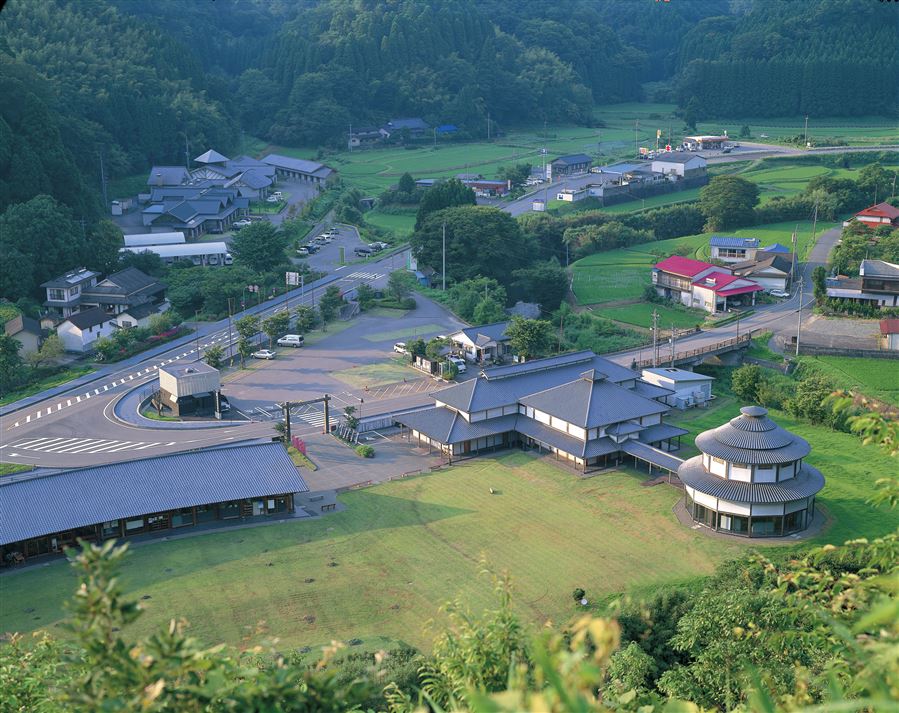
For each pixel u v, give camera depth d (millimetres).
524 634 16141
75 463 61156
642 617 37656
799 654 25156
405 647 37906
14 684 15836
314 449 62688
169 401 71312
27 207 100250
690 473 51906
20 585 45250
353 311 95875
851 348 78875
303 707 10977
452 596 44094
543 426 61750
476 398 62969
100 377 78750
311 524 51844
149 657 10445
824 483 51844
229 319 90938
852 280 94000
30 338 84812
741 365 79250
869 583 10531
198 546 49125
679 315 94688
